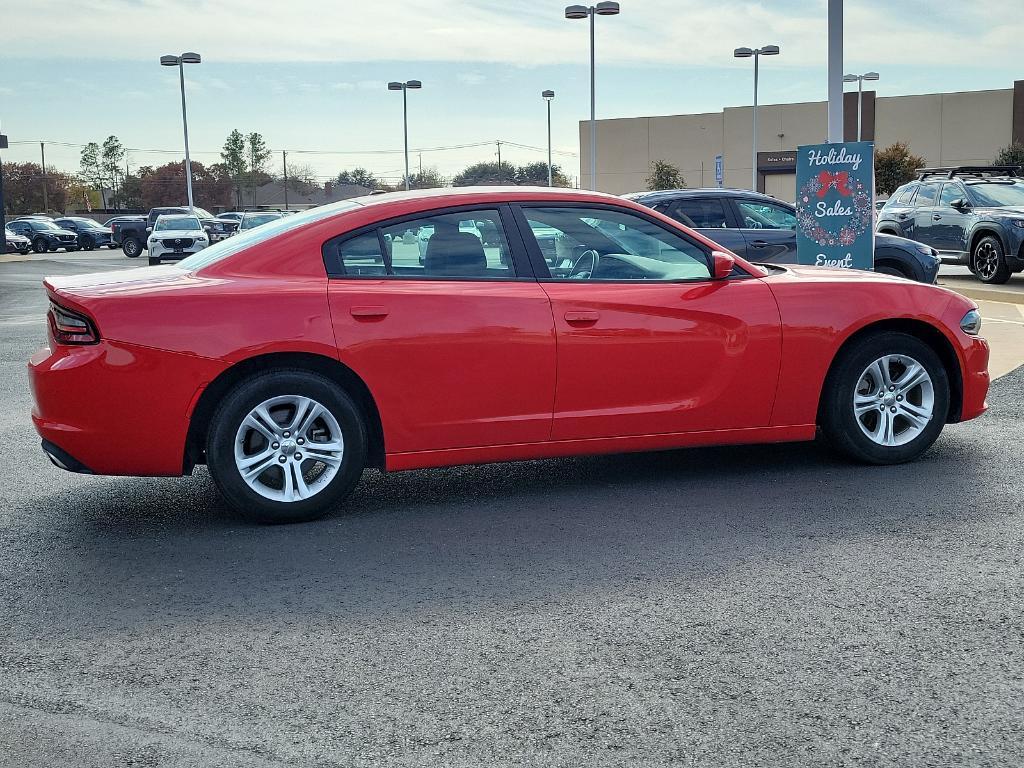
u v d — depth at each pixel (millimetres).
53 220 52688
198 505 5645
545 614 4004
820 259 10539
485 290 5312
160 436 4984
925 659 3537
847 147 10289
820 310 5793
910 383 6074
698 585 4277
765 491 5664
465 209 5438
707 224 11719
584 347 5398
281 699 3334
